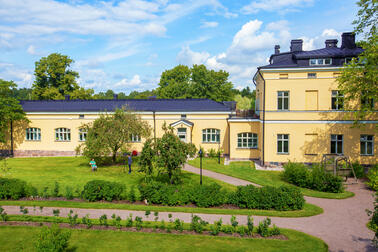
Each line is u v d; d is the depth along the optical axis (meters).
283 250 10.41
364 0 21.20
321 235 11.96
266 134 26.72
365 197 17.72
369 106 22.70
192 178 22.08
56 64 50.19
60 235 9.37
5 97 32.59
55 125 34.78
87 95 51.84
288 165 22.08
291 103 26.20
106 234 11.73
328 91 25.58
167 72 66.88
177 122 32.09
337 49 27.58
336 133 25.72
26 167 27.09
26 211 13.36
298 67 25.59
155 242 11.03
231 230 11.83
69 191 16.64
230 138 30.72
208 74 61.00
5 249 10.49
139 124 27.31
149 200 15.72
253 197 15.21
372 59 20.92
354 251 10.55
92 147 25.09
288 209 15.01
